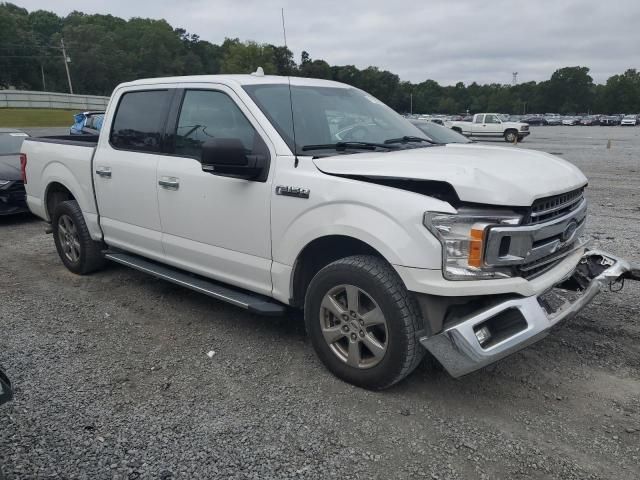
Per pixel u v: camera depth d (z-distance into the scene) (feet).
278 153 12.67
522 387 12.05
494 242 10.14
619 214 30.55
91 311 16.76
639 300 16.88
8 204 28.99
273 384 12.32
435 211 10.30
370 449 10.03
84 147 18.58
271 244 12.85
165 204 15.31
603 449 9.98
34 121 165.99
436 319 10.71
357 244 12.10
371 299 11.27
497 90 474.49
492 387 12.07
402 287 10.96
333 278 11.78
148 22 376.68
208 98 14.49
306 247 12.26
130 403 11.59
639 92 408.87
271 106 13.55
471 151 13.43
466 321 10.32
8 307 17.15
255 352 13.91
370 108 15.97
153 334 15.07
